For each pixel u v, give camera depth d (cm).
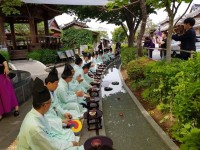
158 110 556
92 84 755
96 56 1364
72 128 444
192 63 405
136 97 727
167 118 476
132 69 801
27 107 650
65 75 496
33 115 272
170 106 481
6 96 545
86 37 2667
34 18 1744
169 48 609
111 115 607
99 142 316
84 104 551
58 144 335
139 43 971
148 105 632
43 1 1176
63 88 491
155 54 1355
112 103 712
